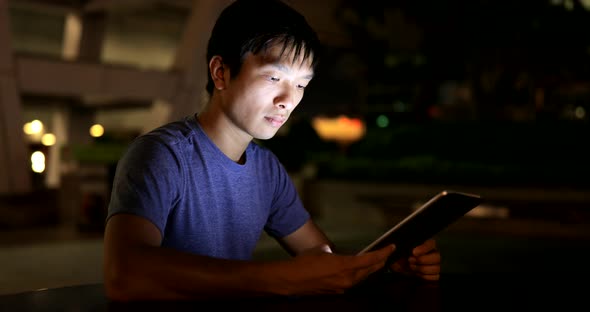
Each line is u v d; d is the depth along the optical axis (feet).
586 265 23.38
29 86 36.17
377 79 51.78
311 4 45.85
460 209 5.75
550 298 5.58
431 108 53.26
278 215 7.12
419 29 43.73
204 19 41.65
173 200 5.72
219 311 4.60
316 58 5.86
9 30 34.91
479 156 41.27
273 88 5.74
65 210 34.53
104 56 49.32
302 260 4.99
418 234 5.78
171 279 4.76
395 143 44.52
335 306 4.92
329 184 38.73
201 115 6.27
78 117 46.96
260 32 5.58
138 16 48.62
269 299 5.00
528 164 39.63
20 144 35.09
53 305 4.89
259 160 6.72
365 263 5.02
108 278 4.89
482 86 44.73
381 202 35.86
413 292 5.71
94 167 33.60
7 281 20.10
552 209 30.89
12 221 32.71
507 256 25.55
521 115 49.44
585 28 39.06
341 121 48.78
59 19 46.06
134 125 53.31
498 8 39.60
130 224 5.09
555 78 45.68
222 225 6.16
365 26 46.47
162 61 52.90
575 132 40.93
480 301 5.39
